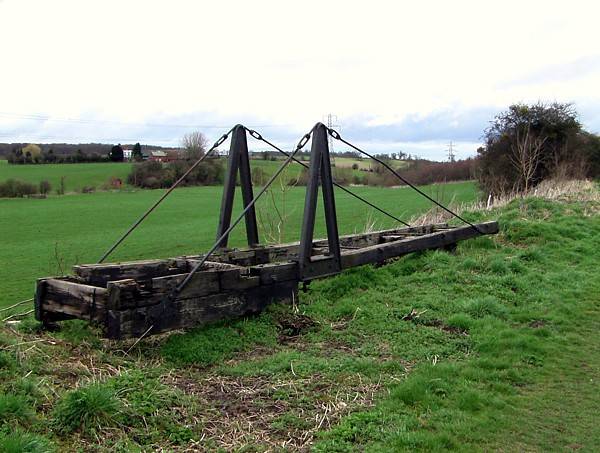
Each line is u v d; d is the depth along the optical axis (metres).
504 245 12.84
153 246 24.61
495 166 29.34
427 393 5.52
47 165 77.56
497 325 7.80
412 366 6.36
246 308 7.32
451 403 5.42
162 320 6.31
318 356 6.50
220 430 4.66
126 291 5.99
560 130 28.73
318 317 7.84
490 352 6.88
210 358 6.17
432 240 11.31
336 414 5.06
